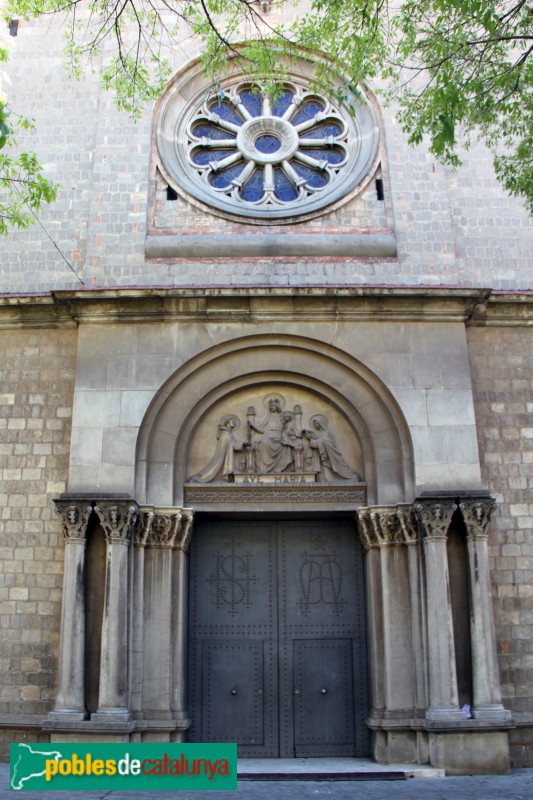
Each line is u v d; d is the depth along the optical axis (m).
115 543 14.16
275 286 15.55
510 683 14.35
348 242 16.62
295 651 15.34
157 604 14.51
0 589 14.68
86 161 17.58
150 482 15.09
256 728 14.95
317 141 18.09
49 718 13.36
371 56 14.66
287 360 15.83
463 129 17.56
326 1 13.30
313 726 14.96
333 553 15.84
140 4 18.34
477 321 16.22
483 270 16.86
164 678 14.16
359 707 15.02
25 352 16.02
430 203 16.97
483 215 17.23
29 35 18.53
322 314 15.77
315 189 17.58
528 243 17.08
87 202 17.27
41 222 17.08
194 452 15.68
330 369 15.79
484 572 14.19
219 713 15.01
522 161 14.29
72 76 18.16
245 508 15.31
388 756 13.85
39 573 14.76
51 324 16.08
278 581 15.70
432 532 14.29
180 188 17.31
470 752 13.38
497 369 16.02
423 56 14.53
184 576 15.04
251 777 12.83
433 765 13.32
